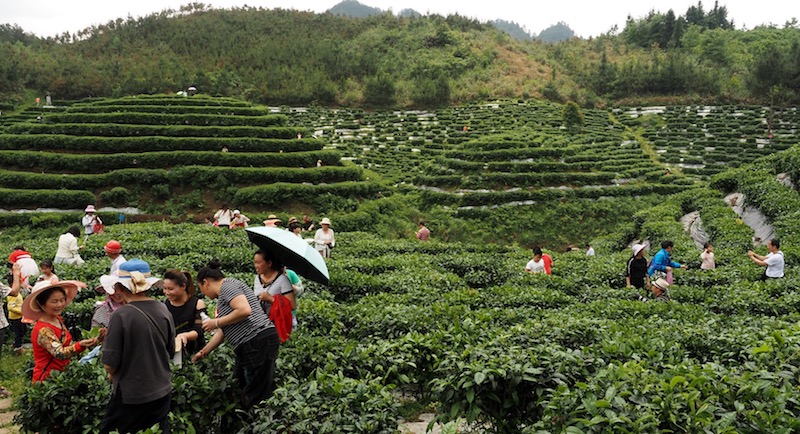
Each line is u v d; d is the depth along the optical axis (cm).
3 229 3581
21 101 7444
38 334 705
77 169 4028
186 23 10762
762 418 505
